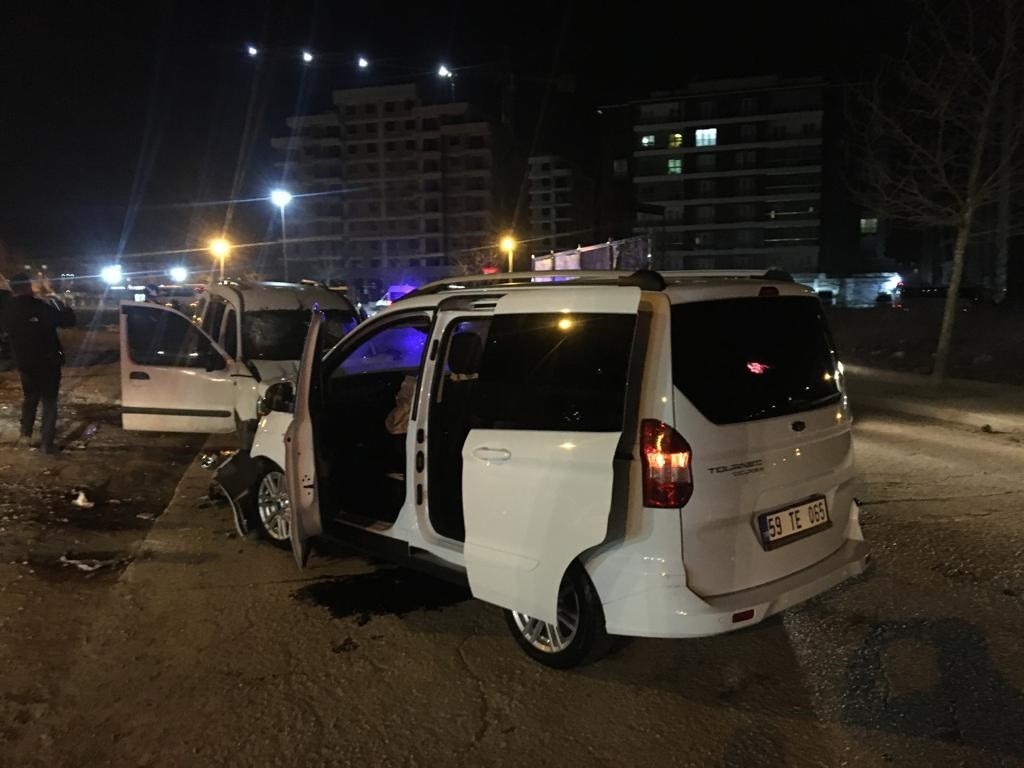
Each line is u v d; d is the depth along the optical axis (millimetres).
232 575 5199
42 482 7344
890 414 11414
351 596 4852
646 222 70438
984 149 13086
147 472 7930
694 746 3244
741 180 69375
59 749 3266
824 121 67312
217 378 8266
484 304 4098
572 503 3480
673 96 71000
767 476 3582
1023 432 9711
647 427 3359
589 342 3592
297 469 4727
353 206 87500
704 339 3479
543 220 99562
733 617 3367
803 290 4016
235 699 3643
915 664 3867
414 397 4398
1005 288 21859
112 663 3990
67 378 14883
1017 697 3541
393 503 5145
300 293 9633
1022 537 5656
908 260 68312
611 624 3488
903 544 5559
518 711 3523
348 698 3650
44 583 4992
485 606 4691
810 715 3453
